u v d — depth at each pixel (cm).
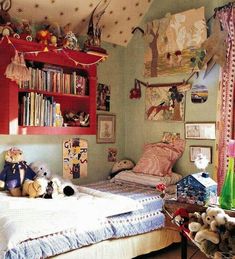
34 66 302
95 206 254
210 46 318
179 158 351
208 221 186
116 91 390
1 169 295
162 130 366
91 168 367
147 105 378
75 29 345
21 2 293
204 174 221
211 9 326
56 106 309
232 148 201
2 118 279
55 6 312
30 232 203
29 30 289
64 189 287
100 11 343
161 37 361
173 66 352
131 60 393
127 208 266
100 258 245
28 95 288
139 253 276
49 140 329
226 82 305
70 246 221
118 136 394
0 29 268
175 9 355
